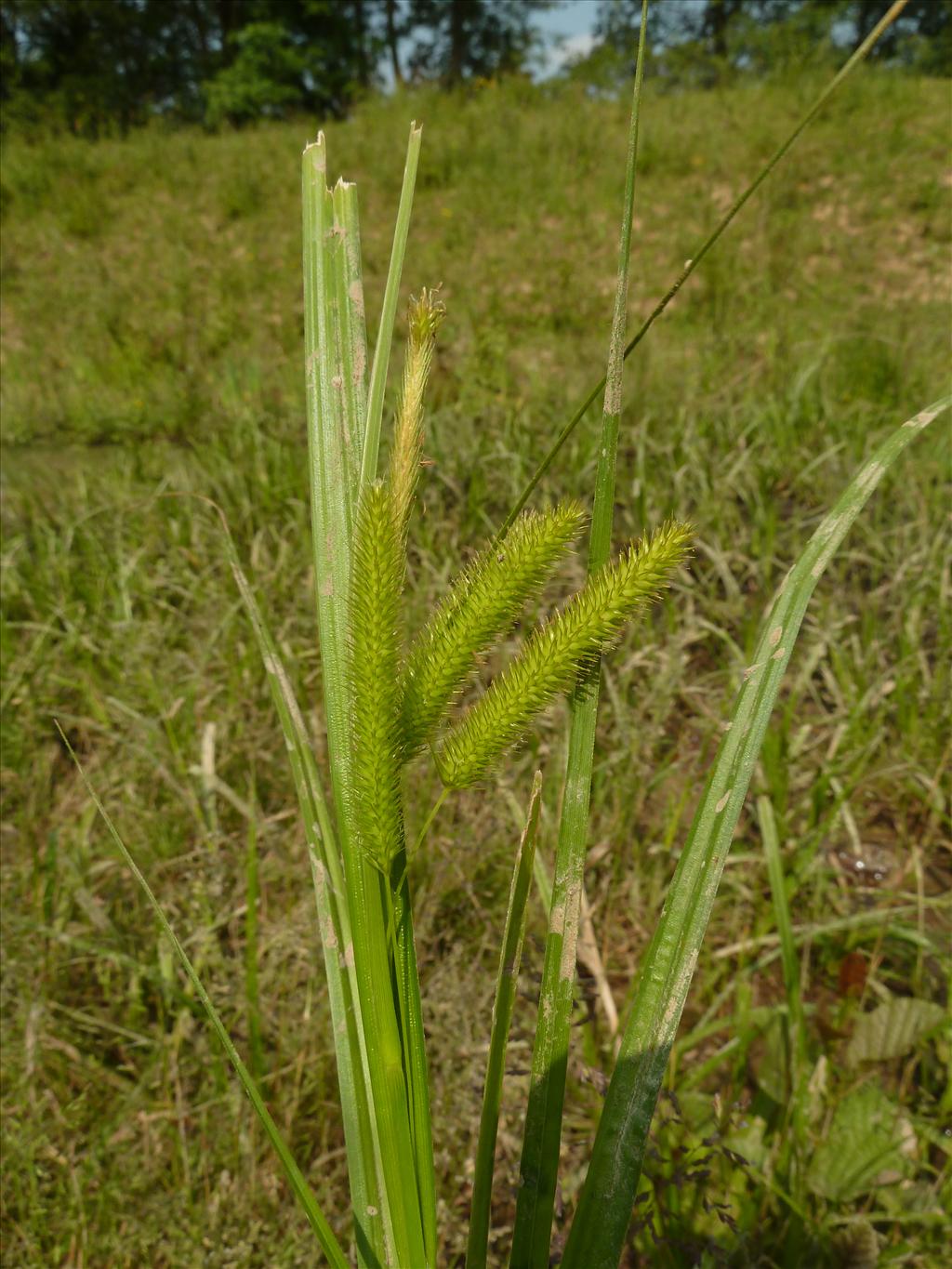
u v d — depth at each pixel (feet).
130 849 1.57
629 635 2.03
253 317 4.74
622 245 0.47
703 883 0.54
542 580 0.46
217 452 2.96
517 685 0.46
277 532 2.57
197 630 2.10
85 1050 1.30
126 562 2.38
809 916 1.51
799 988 1.12
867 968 1.40
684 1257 0.99
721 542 2.41
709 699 1.97
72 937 1.34
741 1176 1.06
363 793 0.47
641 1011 0.54
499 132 6.89
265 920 1.47
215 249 5.70
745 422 2.96
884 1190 1.05
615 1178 0.52
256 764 1.74
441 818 1.55
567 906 0.53
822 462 2.72
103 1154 1.12
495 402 3.28
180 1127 1.15
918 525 2.36
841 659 1.95
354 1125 0.56
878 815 1.75
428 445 2.85
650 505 2.58
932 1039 1.26
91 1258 1.05
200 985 0.51
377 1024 0.51
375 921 0.50
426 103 8.22
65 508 2.73
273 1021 1.30
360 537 0.45
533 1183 0.54
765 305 4.34
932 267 4.66
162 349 4.38
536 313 4.52
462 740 0.47
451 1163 1.15
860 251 4.83
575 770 0.53
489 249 5.33
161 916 0.51
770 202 5.21
